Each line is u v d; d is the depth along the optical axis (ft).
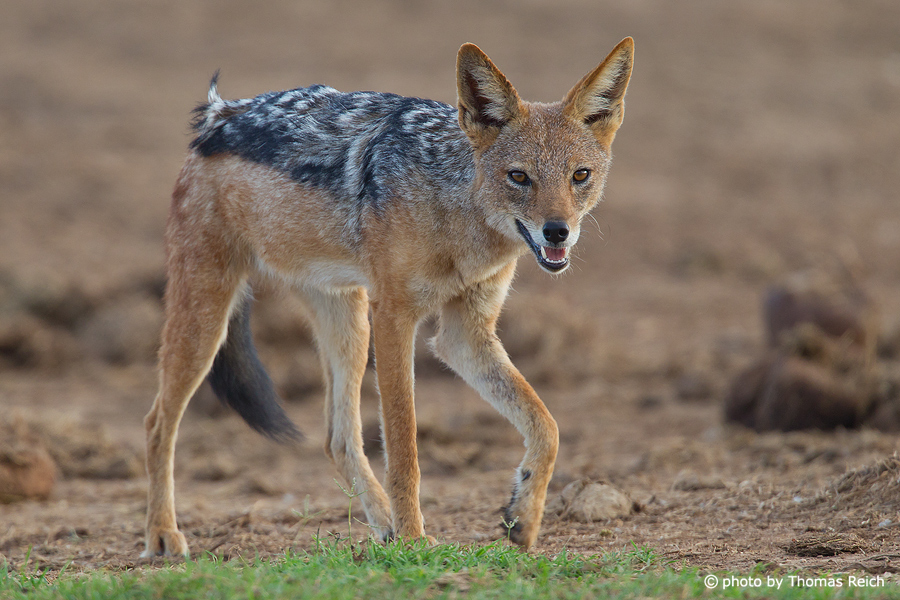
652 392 53.16
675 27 149.89
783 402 40.91
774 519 26.89
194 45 138.00
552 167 24.57
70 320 64.80
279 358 57.52
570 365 57.67
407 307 25.00
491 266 25.39
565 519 28.35
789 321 46.88
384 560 21.21
